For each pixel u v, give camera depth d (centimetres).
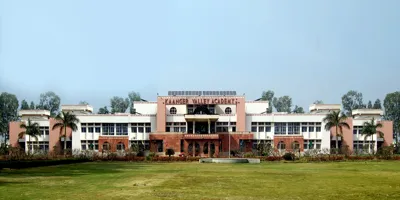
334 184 3316
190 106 11400
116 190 2855
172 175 4128
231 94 11681
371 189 2984
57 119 10438
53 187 3012
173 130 11325
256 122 11269
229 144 9856
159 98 11300
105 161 7719
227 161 7344
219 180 3597
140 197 2531
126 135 11262
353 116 13150
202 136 10575
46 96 18350
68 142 11706
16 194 2612
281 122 11212
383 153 8494
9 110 15425
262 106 11662
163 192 2759
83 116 11300
